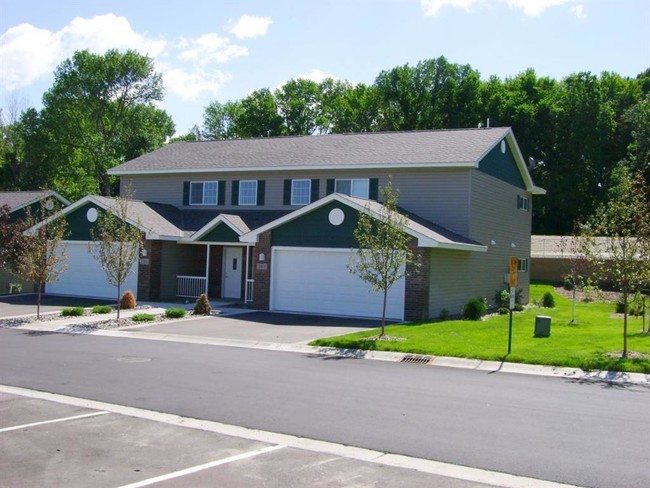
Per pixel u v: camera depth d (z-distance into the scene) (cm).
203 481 687
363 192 2759
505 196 3075
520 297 3253
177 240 2814
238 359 1487
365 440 848
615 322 2195
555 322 2200
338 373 1323
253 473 714
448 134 2977
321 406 1030
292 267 2455
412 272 2209
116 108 5756
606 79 5975
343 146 3027
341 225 2352
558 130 5553
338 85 6988
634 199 1518
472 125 5688
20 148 5988
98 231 2875
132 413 980
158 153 3538
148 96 5753
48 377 1251
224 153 3291
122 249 2203
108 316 2288
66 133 5538
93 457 767
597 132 5447
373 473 720
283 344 1703
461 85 5844
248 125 6519
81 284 2956
